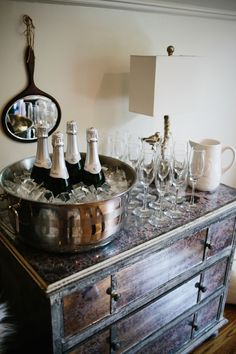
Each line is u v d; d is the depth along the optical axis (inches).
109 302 43.3
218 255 58.2
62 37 54.2
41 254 41.1
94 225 39.1
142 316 49.0
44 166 45.0
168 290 51.6
